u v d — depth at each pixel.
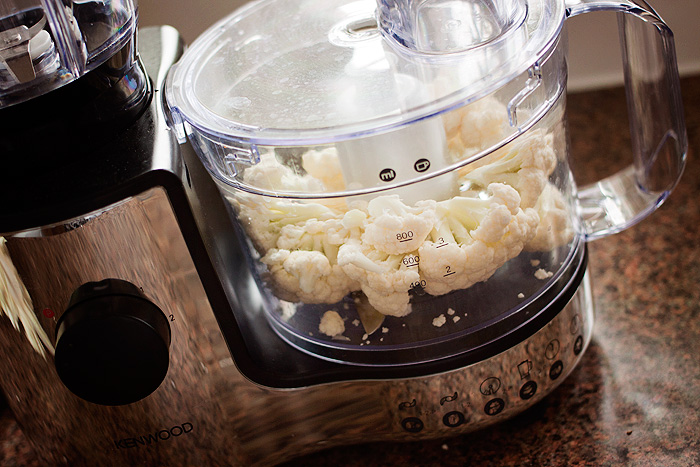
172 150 0.43
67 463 0.48
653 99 0.50
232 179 0.45
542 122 0.44
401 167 0.42
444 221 0.43
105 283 0.43
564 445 0.49
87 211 0.41
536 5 0.46
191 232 0.43
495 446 0.50
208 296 0.44
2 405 0.58
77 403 0.46
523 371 0.47
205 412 0.47
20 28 0.43
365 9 0.50
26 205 0.41
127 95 0.45
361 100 0.43
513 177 0.43
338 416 0.49
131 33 0.45
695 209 0.61
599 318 0.56
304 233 0.44
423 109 0.41
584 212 0.53
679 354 0.52
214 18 0.74
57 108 0.42
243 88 0.46
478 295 0.45
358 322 0.46
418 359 0.46
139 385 0.43
